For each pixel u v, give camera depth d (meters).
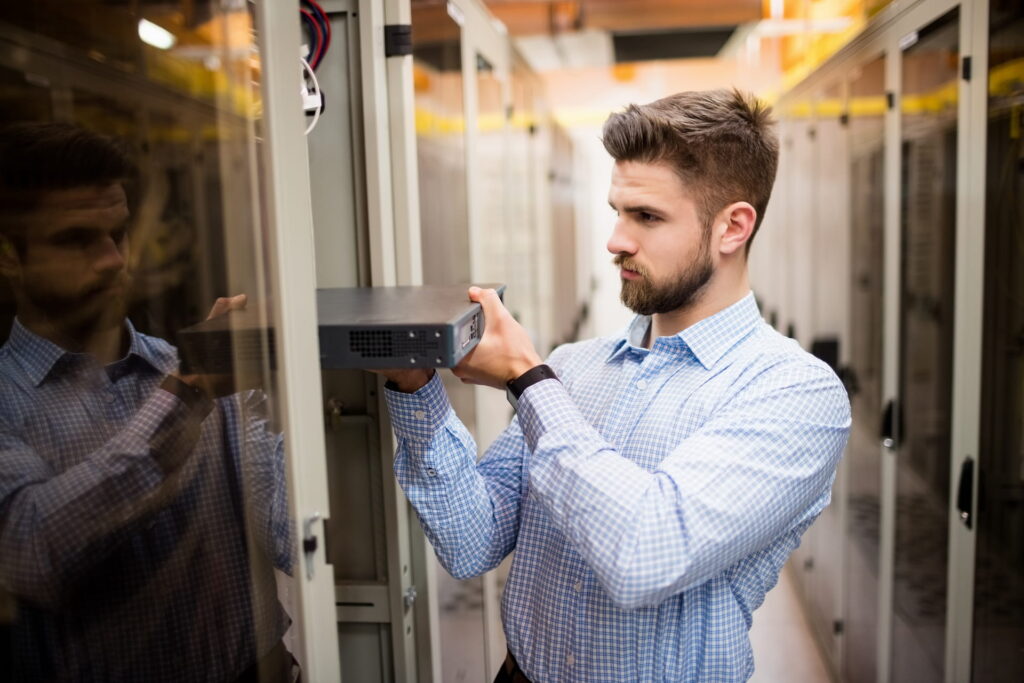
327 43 1.30
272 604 1.00
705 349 1.13
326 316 0.94
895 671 2.18
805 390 1.04
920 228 1.98
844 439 1.08
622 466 0.99
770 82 4.34
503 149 2.71
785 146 3.89
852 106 2.57
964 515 1.69
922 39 1.90
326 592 0.95
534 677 1.17
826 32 3.01
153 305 1.01
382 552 1.44
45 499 0.97
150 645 1.03
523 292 3.40
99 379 1.01
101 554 1.01
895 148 2.11
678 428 1.10
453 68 1.83
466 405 2.00
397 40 1.33
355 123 1.33
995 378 1.60
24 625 0.97
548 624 1.14
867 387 2.46
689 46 5.21
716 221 1.08
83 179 0.98
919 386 2.01
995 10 1.53
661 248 1.08
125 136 0.98
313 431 0.91
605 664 1.09
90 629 1.01
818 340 3.15
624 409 1.17
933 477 1.92
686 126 1.03
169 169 0.98
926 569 1.96
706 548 0.94
